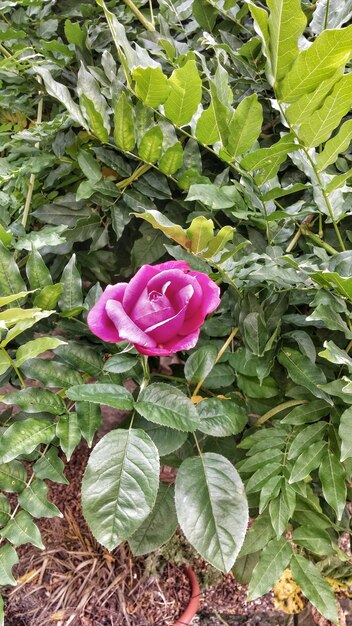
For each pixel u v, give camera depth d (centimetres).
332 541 38
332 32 25
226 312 39
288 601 49
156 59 44
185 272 30
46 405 33
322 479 34
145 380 34
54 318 38
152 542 35
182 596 47
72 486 51
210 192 34
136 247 41
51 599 44
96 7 47
